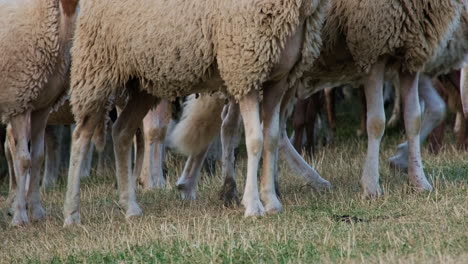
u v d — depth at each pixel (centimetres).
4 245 1543
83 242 1470
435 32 1620
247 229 1434
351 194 1702
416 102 1694
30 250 1471
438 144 2327
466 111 2055
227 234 1409
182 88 1611
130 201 1695
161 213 1698
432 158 2147
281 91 1576
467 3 1912
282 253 1264
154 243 1399
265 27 1487
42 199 2103
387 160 2045
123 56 1600
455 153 2184
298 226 1441
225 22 1509
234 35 1502
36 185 1764
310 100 2384
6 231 1667
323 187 1834
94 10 1608
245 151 2770
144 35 1570
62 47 1708
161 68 1579
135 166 2183
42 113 1759
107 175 2522
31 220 1756
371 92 1664
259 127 1543
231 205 1706
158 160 2175
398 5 1593
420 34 1612
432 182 1720
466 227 1320
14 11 1697
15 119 1714
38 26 1684
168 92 1627
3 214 1931
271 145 1581
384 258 1180
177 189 1919
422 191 1653
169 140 2083
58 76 1723
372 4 1596
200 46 1543
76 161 1659
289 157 1869
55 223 1697
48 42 1689
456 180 1745
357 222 1449
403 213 1493
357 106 3356
